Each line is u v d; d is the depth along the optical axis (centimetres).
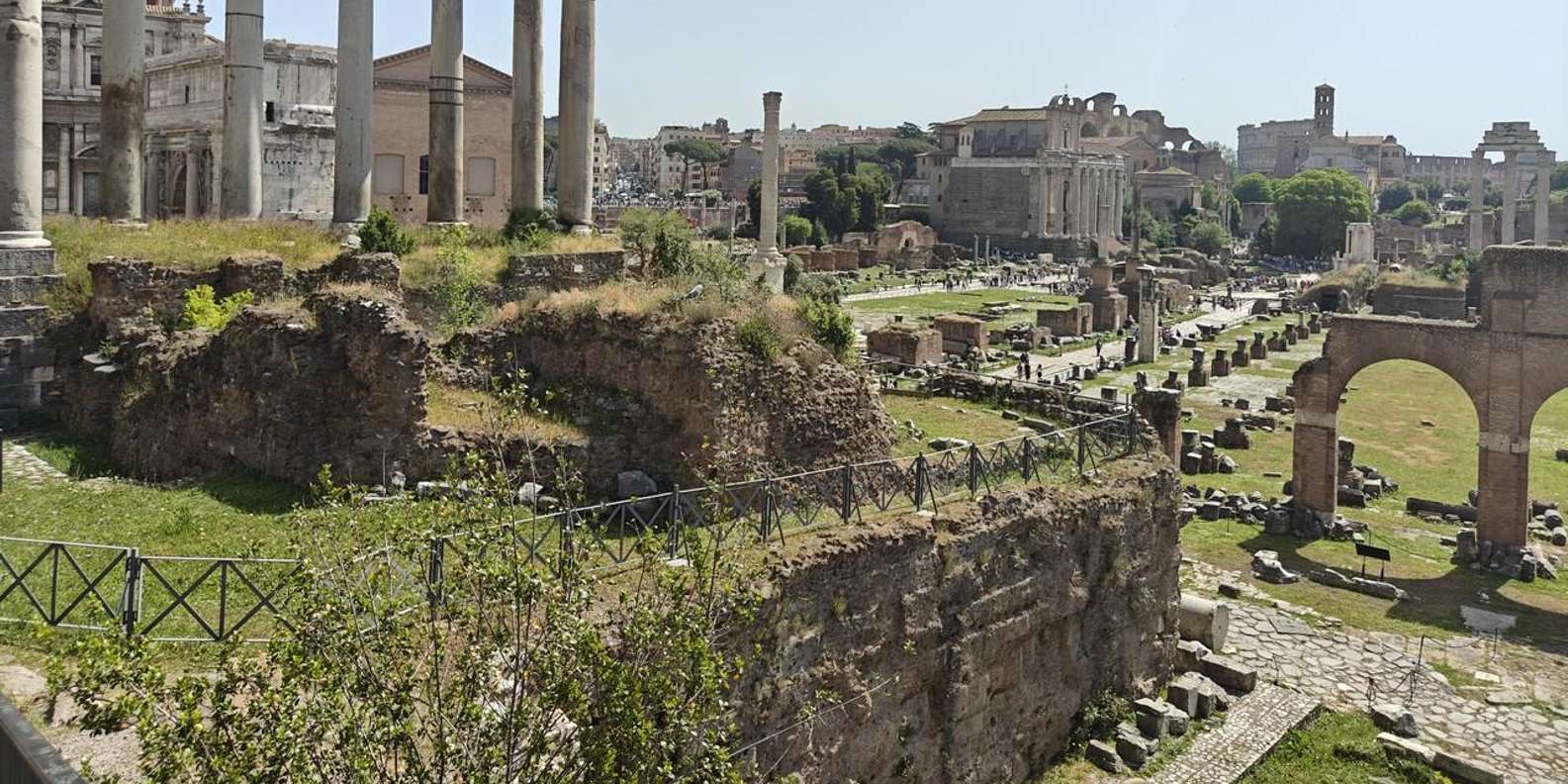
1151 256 16750
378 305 2383
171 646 1541
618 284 3011
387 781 1020
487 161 6812
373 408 2333
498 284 3528
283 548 1938
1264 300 12444
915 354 7519
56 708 1360
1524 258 3847
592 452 2405
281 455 2378
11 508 2173
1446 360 3978
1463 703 2811
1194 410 6612
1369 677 2938
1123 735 2442
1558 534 4181
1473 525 4369
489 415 2359
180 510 2142
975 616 2192
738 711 1723
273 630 1567
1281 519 4206
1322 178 19438
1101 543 2527
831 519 2120
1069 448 2709
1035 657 2362
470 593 1215
